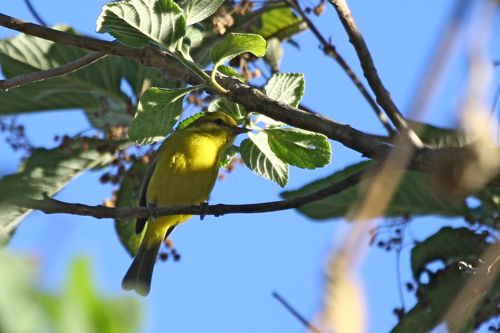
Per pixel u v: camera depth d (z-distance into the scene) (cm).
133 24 905
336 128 910
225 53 929
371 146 892
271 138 1004
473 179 373
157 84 1339
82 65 1055
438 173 382
